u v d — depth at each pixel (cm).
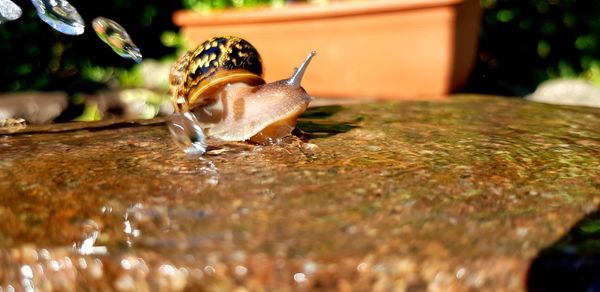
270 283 14
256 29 37
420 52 34
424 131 23
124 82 48
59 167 19
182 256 14
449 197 17
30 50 47
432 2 33
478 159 20
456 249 14
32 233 16
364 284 14
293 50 37
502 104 29
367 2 34
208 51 23
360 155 20
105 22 22
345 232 15
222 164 19
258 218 16
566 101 43
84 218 16
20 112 37
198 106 23
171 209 16
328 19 36
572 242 15
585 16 50
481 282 14
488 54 52
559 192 17
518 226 15
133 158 20
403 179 18
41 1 21
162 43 52
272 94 21
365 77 36
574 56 51
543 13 51
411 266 14
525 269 14
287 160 19
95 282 15
